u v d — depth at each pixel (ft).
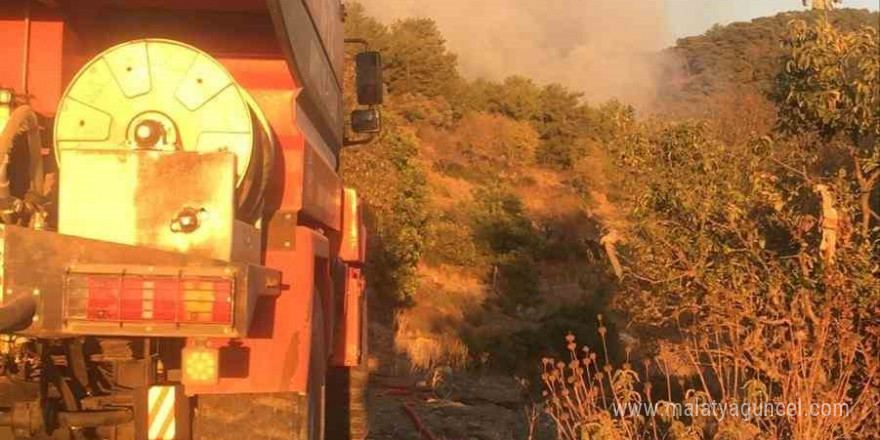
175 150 16.21
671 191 26.37
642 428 24.75
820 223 23.90
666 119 28.55
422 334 73.87
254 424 17.51
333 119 26.07
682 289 26.14
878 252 23.82
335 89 26.78
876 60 23.59
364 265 30.19
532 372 51.21
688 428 22.16
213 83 16.97
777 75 26.40
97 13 19.36
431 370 53.83
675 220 26.61
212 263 15.19
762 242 24.20
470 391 48.24
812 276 22.99
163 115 16.87
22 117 16.42
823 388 22.04
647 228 27.14
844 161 26.53
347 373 29.84
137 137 16.35
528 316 87.86
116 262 15.10
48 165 18.13
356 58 30.48
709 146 26.89
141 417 17.19
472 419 39.73
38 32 18.78
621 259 32.50
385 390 47.60
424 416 40.04
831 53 24.20
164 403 17.22
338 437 29.71
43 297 14.70
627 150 27.71
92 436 18.33
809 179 24.98
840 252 22.82
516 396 46.96
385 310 81.00
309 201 19.67
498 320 85.10
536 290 92.99
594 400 24.58
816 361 21.71
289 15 17.66
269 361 17.62
